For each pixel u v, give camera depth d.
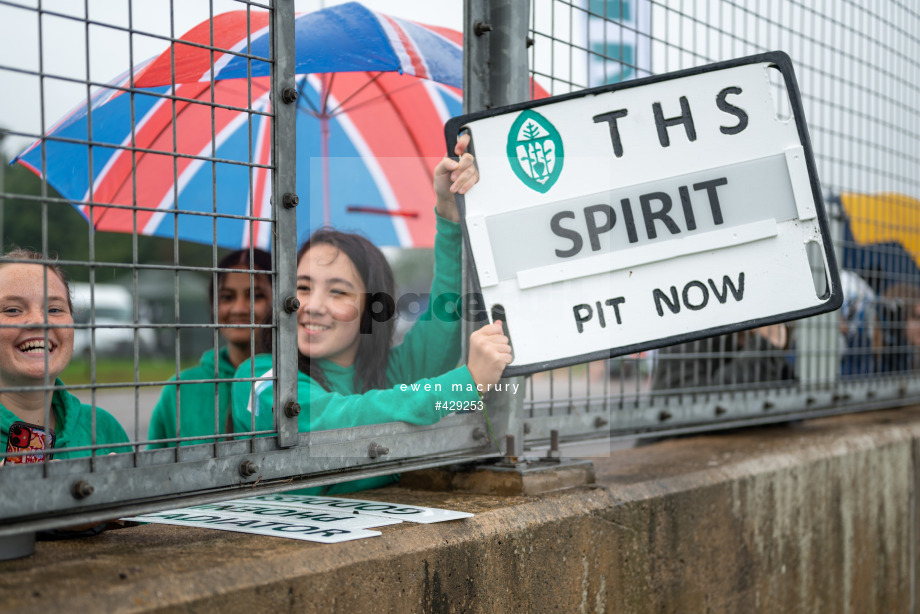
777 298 1.89
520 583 1.82
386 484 2.25
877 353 3.98
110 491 1.36
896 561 3.47
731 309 1.89
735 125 1.92
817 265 3.55
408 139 4.22
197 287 24.41
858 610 3.18
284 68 1.59
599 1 2.41
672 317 1.90
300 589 1.38
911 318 4.24
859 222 3.76
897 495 3.47
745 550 2.55
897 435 3.52
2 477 1.24
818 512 2.94
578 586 1.97
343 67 2.99
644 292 1.90
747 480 2.57
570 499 2.02
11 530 1.23
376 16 3.24
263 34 2.69
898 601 3.48
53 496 1.29
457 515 1.76
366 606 1.50
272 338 1.61
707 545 2.40
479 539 1.73
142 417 11.18
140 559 1.37
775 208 1.91
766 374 3.30
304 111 4.18
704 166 1.92
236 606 1.29
